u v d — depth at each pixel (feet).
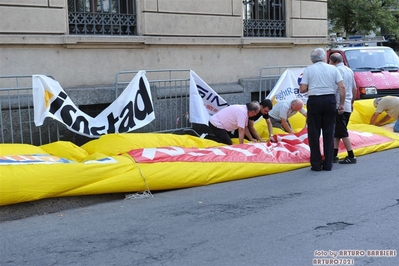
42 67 28.91
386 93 40.19
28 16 28.14
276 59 40.73
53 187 19.31
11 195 18.40
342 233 15.80
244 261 13.82
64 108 26.20
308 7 42.42
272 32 40.88
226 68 37.55
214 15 36.40
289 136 28.37
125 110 28.68
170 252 14.67
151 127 32.04
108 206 20.10
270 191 21.53
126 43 31.96
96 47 30.89
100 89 30.12
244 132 29.01
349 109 26.68
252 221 17.34
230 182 23.58
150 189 21.52
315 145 24.98
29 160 20.13
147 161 21.86
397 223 16.66
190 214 18.47
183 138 27.71
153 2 33.27
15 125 27.22
